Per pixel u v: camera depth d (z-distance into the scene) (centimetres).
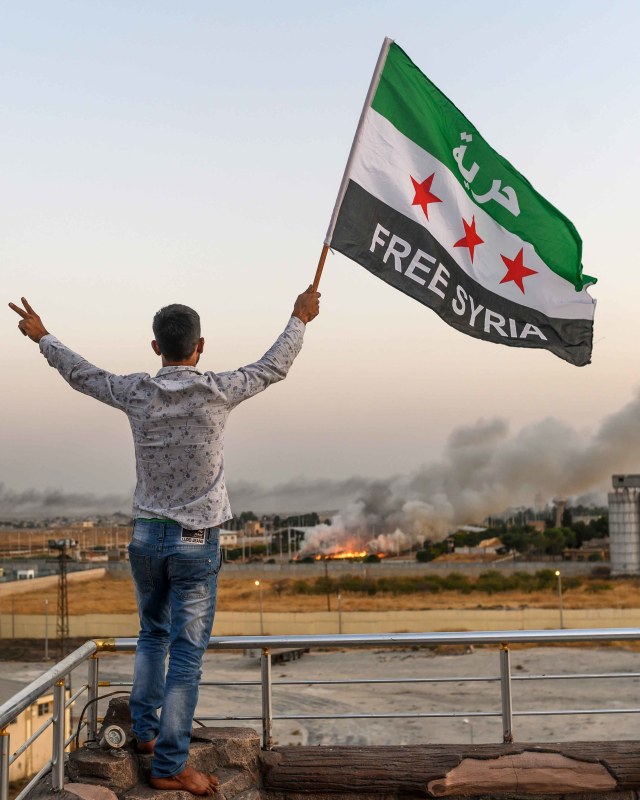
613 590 13062
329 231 527
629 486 14425
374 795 471
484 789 469
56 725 406
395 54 555
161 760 406
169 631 433
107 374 407
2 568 18238
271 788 470
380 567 16462
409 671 6372
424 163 556
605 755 478
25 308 425
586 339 571
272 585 15262
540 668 6353
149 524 396
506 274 563
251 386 406
